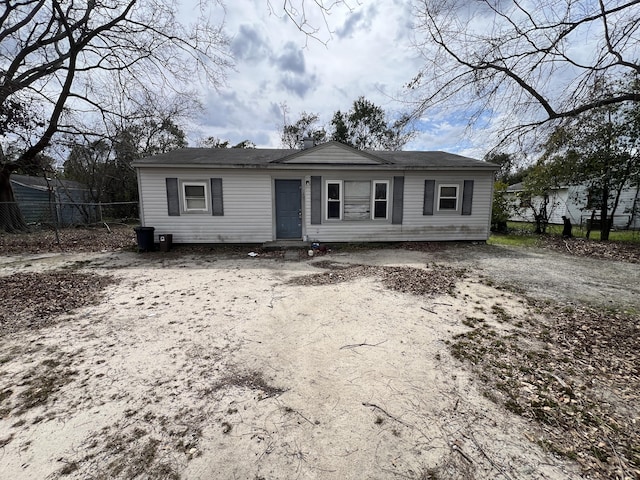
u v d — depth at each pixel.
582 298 4.94
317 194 9.94
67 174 22.22
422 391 2.57
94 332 3.68
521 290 5.36
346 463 1.85
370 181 10.08
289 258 8.30
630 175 10.80
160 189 9.39
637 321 4.00
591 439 2.04
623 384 2.66
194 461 1.87
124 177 19.67
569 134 4.55
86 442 2.02
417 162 10.41
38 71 12.04
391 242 10.45
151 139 21.03
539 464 1.84
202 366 2.96
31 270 6.71
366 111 25.66
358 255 8.69
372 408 2.36
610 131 8.44
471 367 2.94
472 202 10.49
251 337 3.59
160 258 8.24
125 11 10.63
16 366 2.93
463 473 1.77
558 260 7.95
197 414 2.30
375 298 4.95
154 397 2.49
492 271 6.73
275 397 2.50
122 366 2.95
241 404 2.41
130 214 20.42
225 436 2.08
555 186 13.09
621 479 1.73
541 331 3.73
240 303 4.73
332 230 10.16
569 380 2.72
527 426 2.16
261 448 1.97
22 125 11.40
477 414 2.29
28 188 16.77
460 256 8.52
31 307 4.43
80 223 15.98
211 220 9.70
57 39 11.83
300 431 2.12
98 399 2.46
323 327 3.86
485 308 4.50
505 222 14.67
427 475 1.76
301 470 1.80
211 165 9.17
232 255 8.68
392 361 3.05
